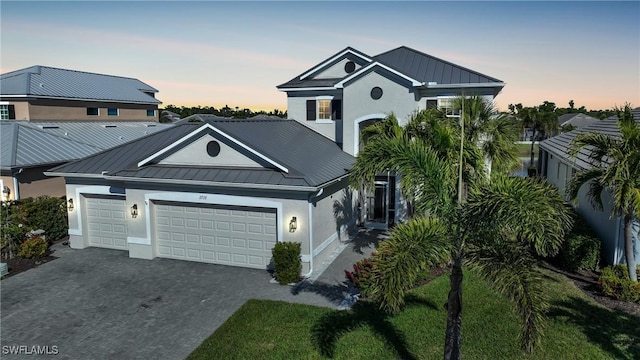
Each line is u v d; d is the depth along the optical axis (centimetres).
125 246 1745
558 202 742
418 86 1981
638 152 1069
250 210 1504
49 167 2134
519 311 679
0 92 2870
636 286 1177
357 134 2100
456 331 800
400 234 776
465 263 763
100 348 1020
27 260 1611
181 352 997
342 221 1842
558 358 923
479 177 1129
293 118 2364
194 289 1346
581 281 1337
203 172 1530
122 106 3762
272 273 1479
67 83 3400
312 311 1172
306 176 1420
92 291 1338
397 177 1989
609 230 1406
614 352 941
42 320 1155
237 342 1018
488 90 2047
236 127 1650
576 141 1258
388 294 697
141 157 1678
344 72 2353
